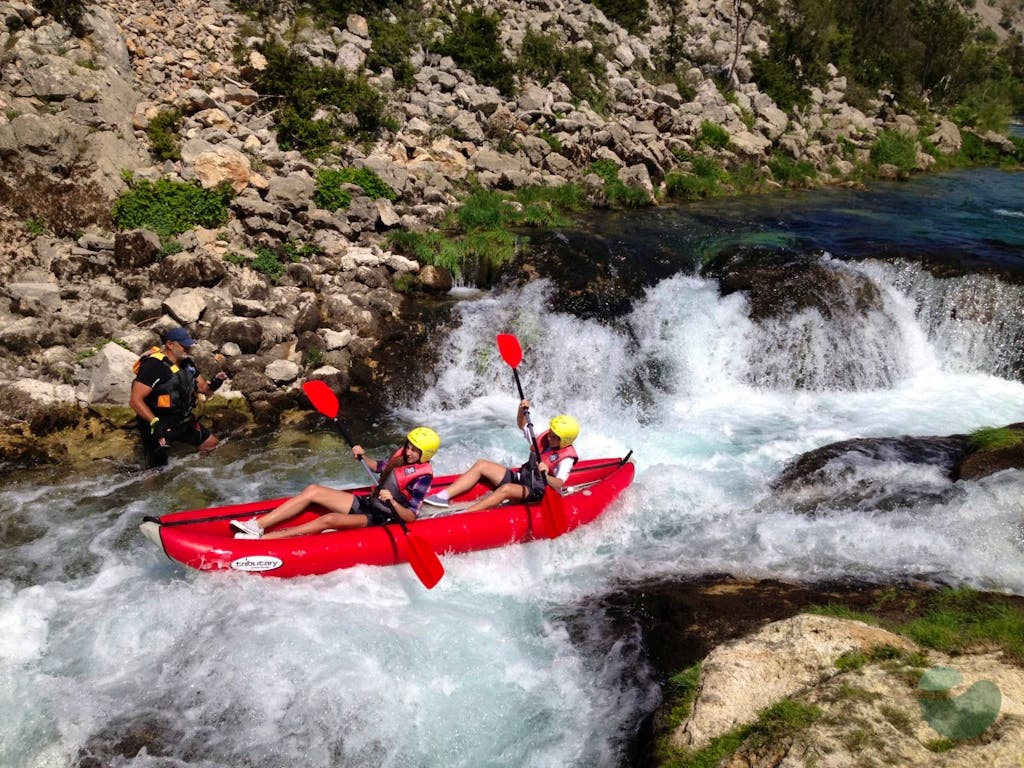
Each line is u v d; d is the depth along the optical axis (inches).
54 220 374.6
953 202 659.4
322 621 206.7
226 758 170.4
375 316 383.6
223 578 217.0
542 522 247.3
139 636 202.5
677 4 898.1
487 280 431.5
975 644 169.8
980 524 243.0
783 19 1010.7
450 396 364.8
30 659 195.0
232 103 494.6
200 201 406.9
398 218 459.8
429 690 187.0
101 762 168.7
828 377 384.8
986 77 1376.7
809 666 160.6
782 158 752.3
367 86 546.0
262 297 374.6
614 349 386.3
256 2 574.2
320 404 251.8
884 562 236.5
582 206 558.3
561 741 173.8
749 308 398.9
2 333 314.3
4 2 417.7
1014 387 380.2
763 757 141.3
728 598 215.6
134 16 496.1
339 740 174.6
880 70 1071.6
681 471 298.0
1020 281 395.9
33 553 240.8
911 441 308.2
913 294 410.9
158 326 343.6
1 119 386.6
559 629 211.6
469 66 637.9
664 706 170.1
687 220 539.2
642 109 692.7
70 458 291.0
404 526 232.7
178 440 299.3
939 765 130.9
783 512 270.5
